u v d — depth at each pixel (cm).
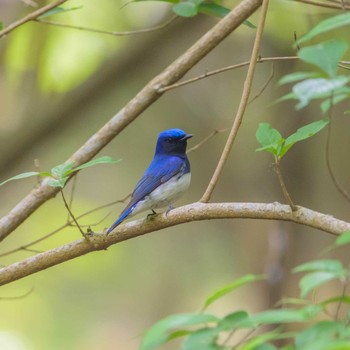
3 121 1416
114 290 1822
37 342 1736
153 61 1505
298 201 1567
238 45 1600
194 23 1433
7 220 757
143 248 1830
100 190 1712
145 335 329
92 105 1434
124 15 1384
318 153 1573
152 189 772
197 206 593
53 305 1773
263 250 1589
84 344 1775
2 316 1745
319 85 380
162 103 1670
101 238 625
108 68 1405
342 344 285
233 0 1279
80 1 1286
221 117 1653
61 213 1627
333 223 526
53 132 1427
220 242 1775
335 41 384
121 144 1698
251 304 1658
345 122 1562
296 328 1142
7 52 1321
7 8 1327
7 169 1418
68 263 1683
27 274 637
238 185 1638
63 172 524
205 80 1652
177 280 1823
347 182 1578
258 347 326
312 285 329
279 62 1440
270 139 502
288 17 1297
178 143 813
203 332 336
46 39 1315
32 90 1411
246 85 616
